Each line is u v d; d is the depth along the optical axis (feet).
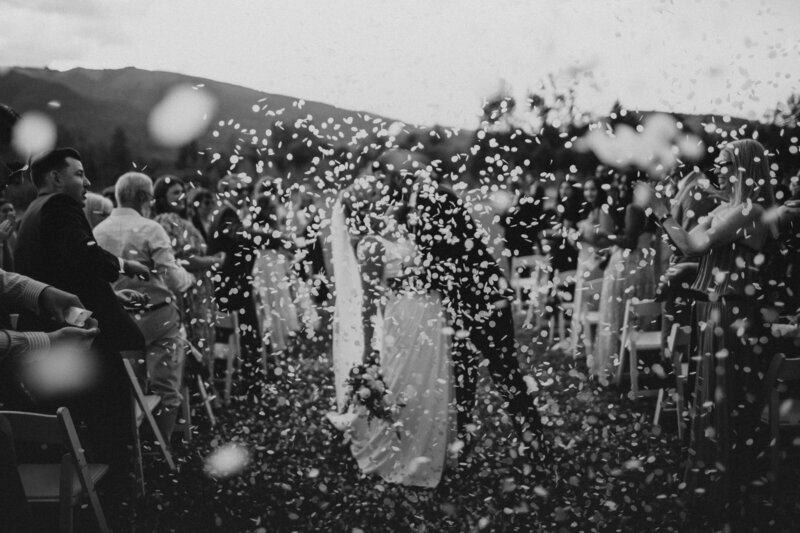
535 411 14.44
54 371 11.57
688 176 16.93
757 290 12.92
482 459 14.49
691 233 12.80
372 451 14.58
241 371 20.88
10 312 11.91
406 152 13.96
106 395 12.30
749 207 12.37
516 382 14.40
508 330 14.46
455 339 14.26
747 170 12.58
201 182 20.94
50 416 9.01
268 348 25.50
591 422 15.40
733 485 12.49
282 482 13.96
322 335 29.17
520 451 13.57
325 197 15.08
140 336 12.81
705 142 13.25
